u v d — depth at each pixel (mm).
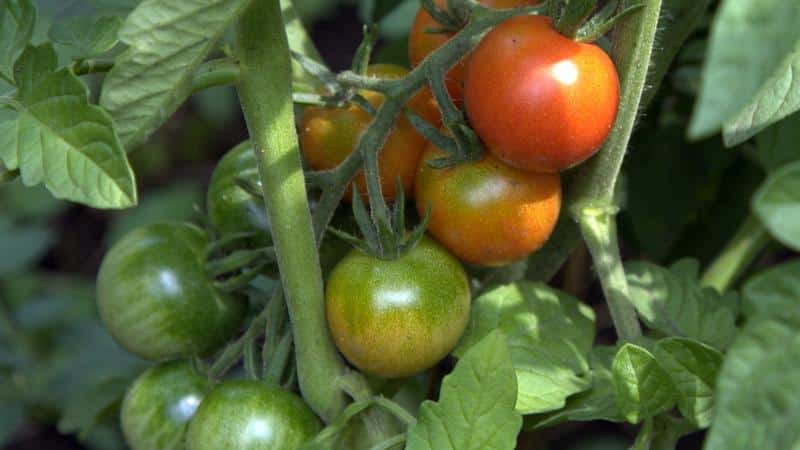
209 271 314
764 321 189
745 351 188
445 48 264
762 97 246
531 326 297
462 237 277
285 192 271
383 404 279
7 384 597
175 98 249
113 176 230
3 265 653
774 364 187
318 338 282
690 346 266
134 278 311
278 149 268
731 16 160
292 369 296
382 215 271
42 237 670
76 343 611
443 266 277
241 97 267
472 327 296
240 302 323
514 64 251
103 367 600
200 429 281
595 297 546
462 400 251
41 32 309
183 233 320
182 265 313
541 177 274
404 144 284
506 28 256
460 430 252
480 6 265
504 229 275
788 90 246
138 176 813
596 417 277
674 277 311
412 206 300
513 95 251
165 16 235
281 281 297
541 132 253
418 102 287
